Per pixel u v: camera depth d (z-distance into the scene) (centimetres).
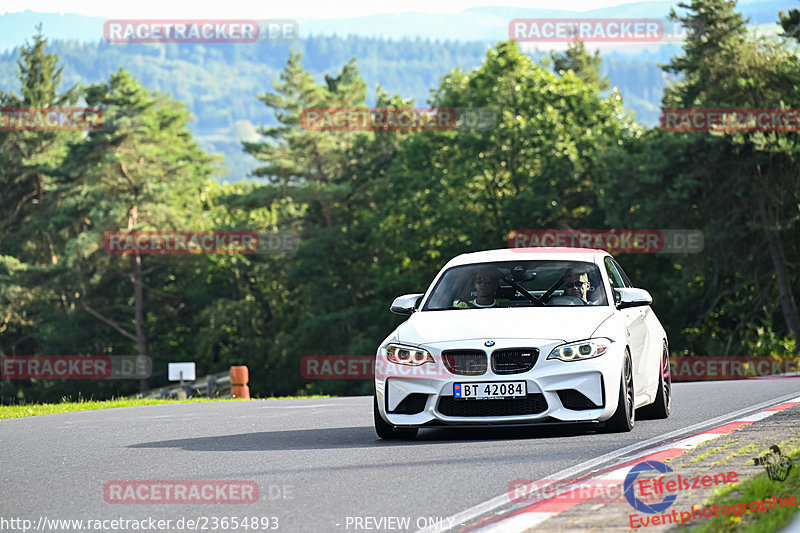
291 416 3891
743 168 13350
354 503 1917
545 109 17875
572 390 2750
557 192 17138
